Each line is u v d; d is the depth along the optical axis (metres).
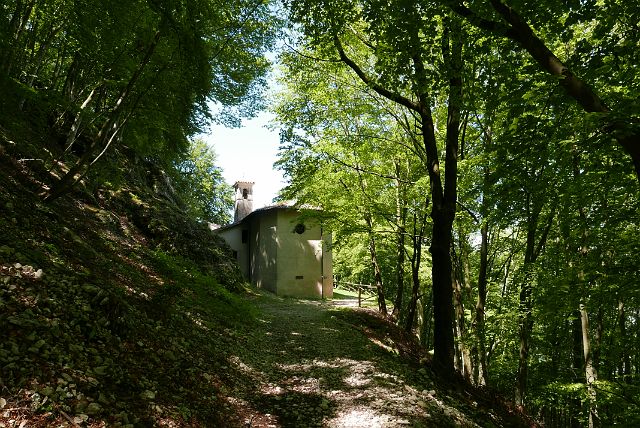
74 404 3.78
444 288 10.12
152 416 4.36
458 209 12.73
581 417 14.70
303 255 27.73
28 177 10.28
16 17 9.55
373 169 15.70
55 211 9.71
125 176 18.77
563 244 11.27
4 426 3.13
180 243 17.50
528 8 6.45
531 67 7.17
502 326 12.83
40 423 3.36
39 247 6.54
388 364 10.47
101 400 4.04
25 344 4.13
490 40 7.57
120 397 4.36
